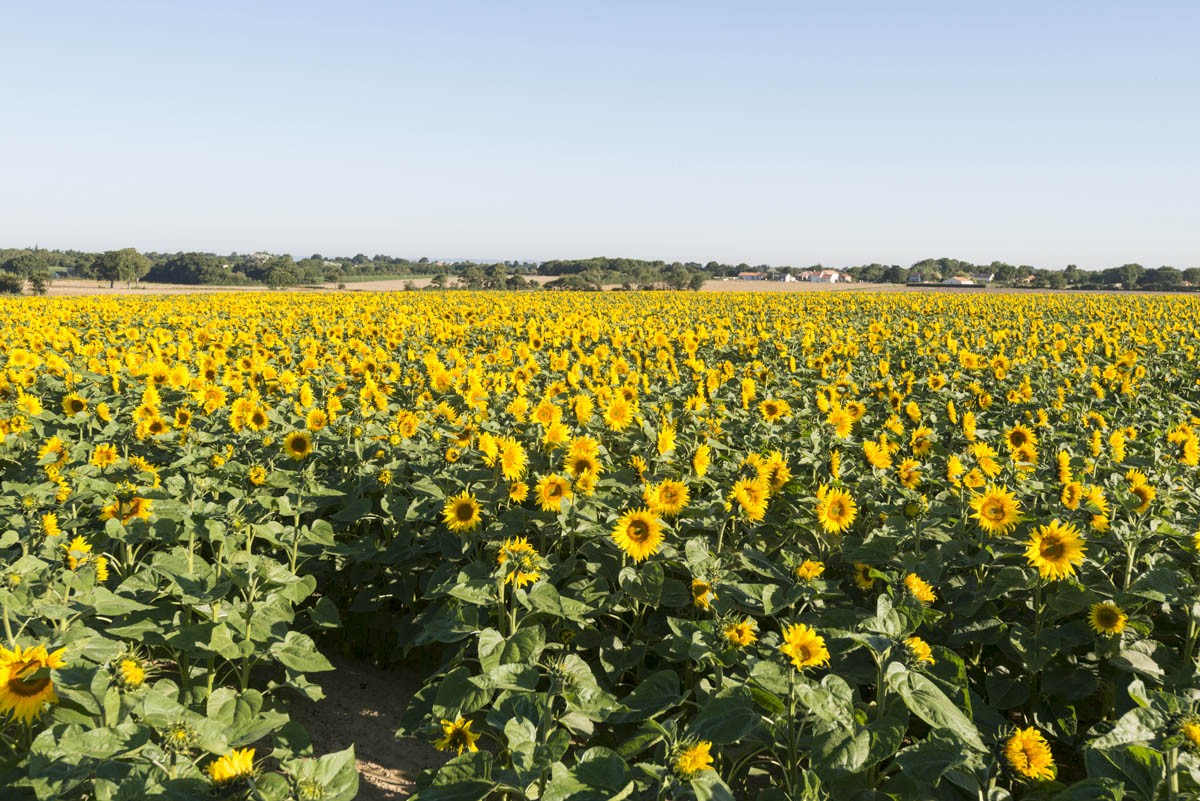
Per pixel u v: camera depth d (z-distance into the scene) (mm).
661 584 5535
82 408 10469
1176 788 3189
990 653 5766
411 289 85562
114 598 5031
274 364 16500
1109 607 4934
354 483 8141
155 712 3676
